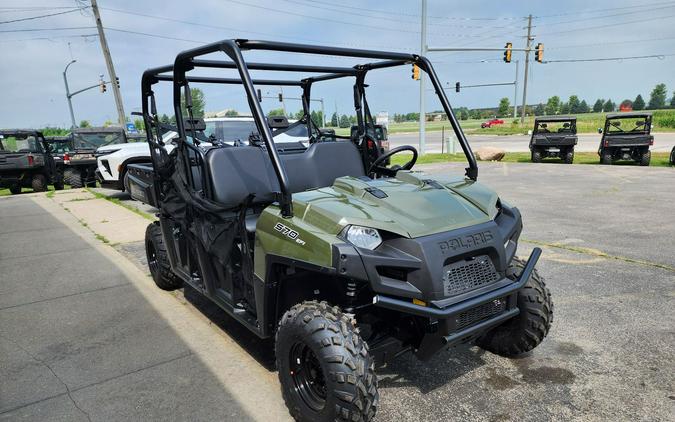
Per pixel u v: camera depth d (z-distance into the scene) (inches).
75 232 299.1
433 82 132.0
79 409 108.3
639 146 616.1
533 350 130.5
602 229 266.5
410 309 87.8
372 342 100.7
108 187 408.2
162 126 156.1
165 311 165.9
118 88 834.8
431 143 1339.8
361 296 102.3
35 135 540.7
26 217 356.8
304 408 95.6
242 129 357.4
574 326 143.6
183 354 133.9
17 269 221.5
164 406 108.7
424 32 786.2
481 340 130.9
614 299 163.5
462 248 96.2
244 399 111.0
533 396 109.3
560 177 513.7
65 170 563.5
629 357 125.2
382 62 146.6
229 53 103.6
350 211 97.0
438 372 121.0
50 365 129.3
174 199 151.5
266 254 101.8
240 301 124.9
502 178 517.7
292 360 97.9
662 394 108.7
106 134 589.3
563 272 192.4
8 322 159.6
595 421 99.9
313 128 183.5
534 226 278.4
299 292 108.0
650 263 201.5
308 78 177.3
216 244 124.3
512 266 119.2
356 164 149.8
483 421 100.8
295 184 136.9
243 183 131.9
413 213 101.0
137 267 221.5
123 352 136.0
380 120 951.0
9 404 111.0
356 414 85.4
